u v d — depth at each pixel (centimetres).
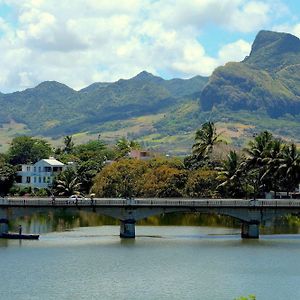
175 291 8112
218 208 13512
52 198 13288
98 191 19512
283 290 8269
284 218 18700
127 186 19388
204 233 14675
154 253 11219
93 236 13762
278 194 18312
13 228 15575
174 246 12144
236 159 18388
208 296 7862
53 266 9819
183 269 9675
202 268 9769
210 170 19225
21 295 7819
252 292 8125
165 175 19050
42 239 13112
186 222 17650
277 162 17025
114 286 8375
